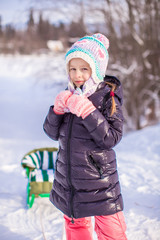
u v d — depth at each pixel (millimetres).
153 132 7957
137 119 13273
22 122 16781
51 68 13766
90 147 1934
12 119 17516
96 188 1929
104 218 1958
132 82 13117
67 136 1986
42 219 3074
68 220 2111
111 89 1990
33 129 15156
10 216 3143
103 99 1974
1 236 2721
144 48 13148
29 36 14711
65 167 1996
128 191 3785
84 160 1928
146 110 14055
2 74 36938
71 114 2014
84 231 2066
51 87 13930
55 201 2107
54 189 2119
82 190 1947
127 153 6285
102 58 1994
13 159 6406
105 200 1923
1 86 29609
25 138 12805
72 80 2080
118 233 1956
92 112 1848
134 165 5102
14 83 31500
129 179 4281
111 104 1938
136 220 2914
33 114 18828
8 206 3412
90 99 1981
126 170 4781
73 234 2078
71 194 1973
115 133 1901
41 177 3375
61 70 13734
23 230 2846
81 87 2076
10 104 21766
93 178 1928
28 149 8125
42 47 14570
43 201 3486
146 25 13141
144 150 6426
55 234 2736
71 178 1963
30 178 3398
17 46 15641
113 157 2004
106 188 1941
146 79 13375
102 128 1842
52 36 14086
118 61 13398
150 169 4809
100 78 2016
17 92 26625
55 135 2162
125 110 13133
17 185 4328
